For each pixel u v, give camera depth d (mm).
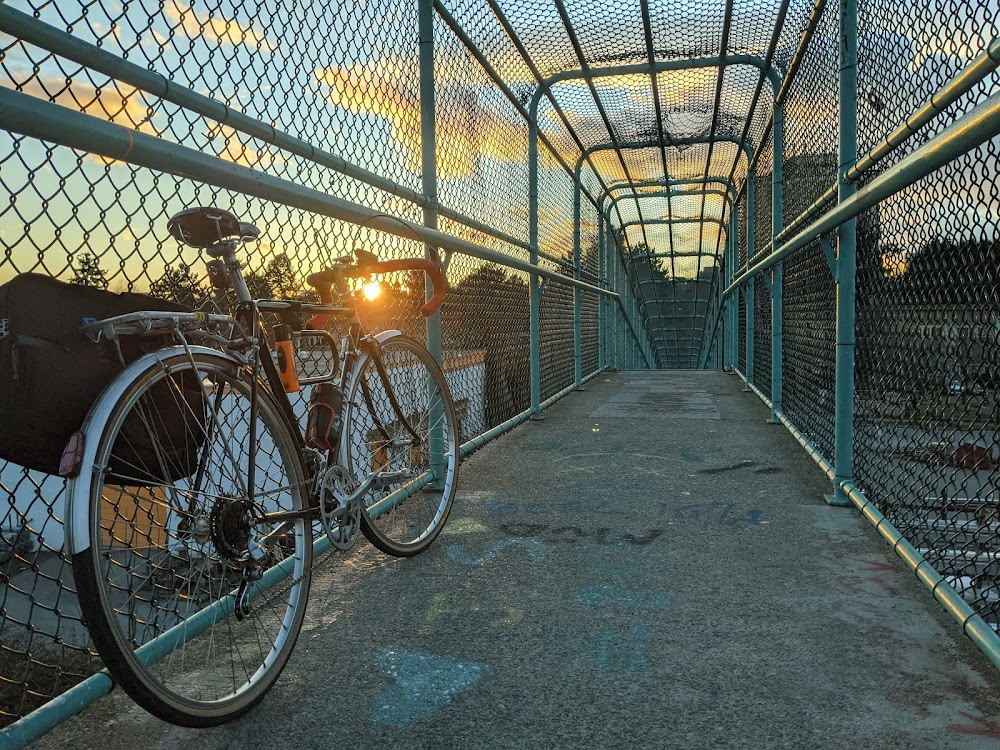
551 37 5406
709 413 6480
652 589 2295
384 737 1509
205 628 1887
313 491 1938
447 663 1827
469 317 4527
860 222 3070
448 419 2930
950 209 1938
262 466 1869
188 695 1662
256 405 1755
